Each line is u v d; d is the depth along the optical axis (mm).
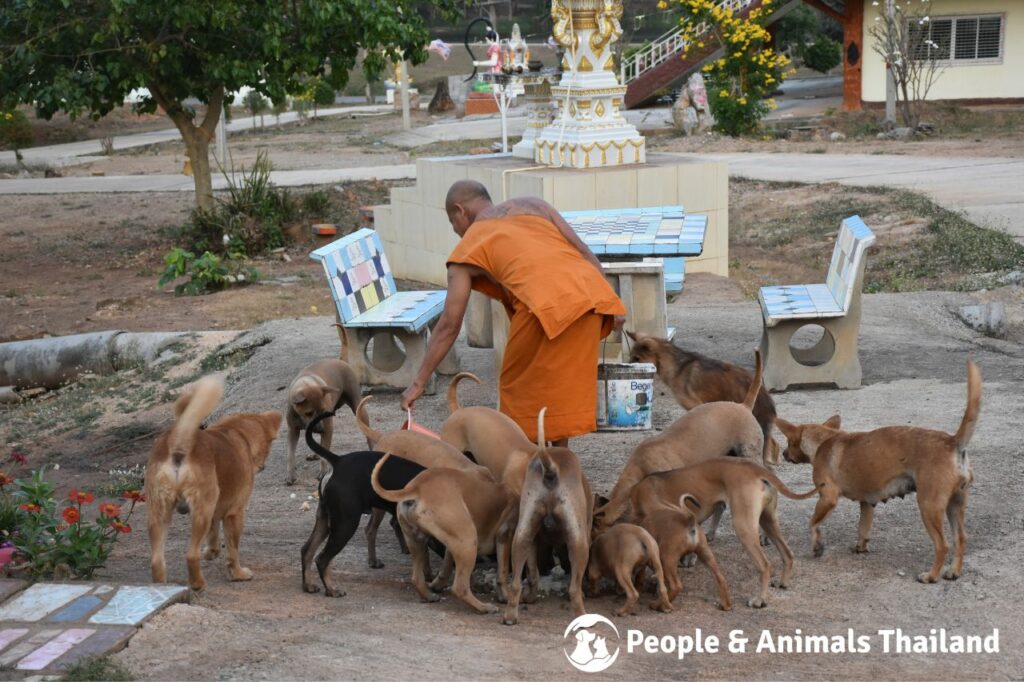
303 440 8531
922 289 13555
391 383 9445
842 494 5625
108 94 19672
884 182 21625
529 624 4996
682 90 31562
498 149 30672
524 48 16703
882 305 11898
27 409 11555
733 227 20109
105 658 4211
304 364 10586
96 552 5609
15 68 18844
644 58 36094
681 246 8711
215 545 6082
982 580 5230
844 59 33281
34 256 20875
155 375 11648
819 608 5098
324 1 19109
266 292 16625
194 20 18328
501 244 5820
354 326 9195
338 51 20875
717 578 5141
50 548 5586
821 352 9375
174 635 4500
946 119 30781
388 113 46062
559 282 5707
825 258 16953
